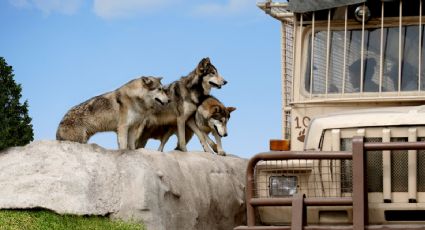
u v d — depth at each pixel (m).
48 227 8.26
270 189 8.21
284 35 10.60
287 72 10.55
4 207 8.53
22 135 13.73
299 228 7.35
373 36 9.20
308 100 9.25
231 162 12.31
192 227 10.12
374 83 9.12
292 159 7.70
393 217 7.89
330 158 7.48
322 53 9.34
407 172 7.82
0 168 8.95
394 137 7.90
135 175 9.24
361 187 7.26
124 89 11.45
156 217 9.16
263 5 10.48
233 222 11.70
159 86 11.55
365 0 9.12
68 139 10.98
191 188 10.38
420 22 9.04
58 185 8.73
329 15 9.30
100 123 11.19
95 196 8.85
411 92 8.97
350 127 8.09
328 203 7.40
